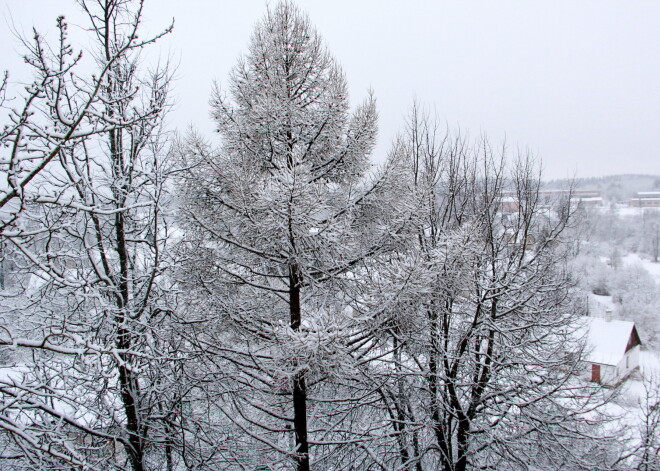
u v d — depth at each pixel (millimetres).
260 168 6887
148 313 6703
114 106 5789
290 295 6852
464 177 11328
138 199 6758
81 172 5605
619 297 42688
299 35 6734
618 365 25703
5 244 4656
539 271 10258
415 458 8734
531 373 9141
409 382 8945
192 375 6914
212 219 6621
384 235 6457
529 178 11852
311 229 5980
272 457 7789
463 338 9242
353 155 6738
